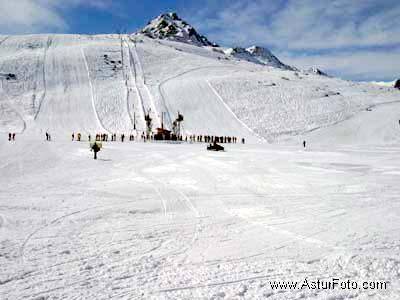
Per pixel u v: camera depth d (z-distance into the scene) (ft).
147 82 275.80
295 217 31.01
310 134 195.93
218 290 16.67
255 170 62.95
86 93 243.81
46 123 195.42
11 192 42.19
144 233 26.22
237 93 258.57
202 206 35.58
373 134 191.72
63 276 18.34
